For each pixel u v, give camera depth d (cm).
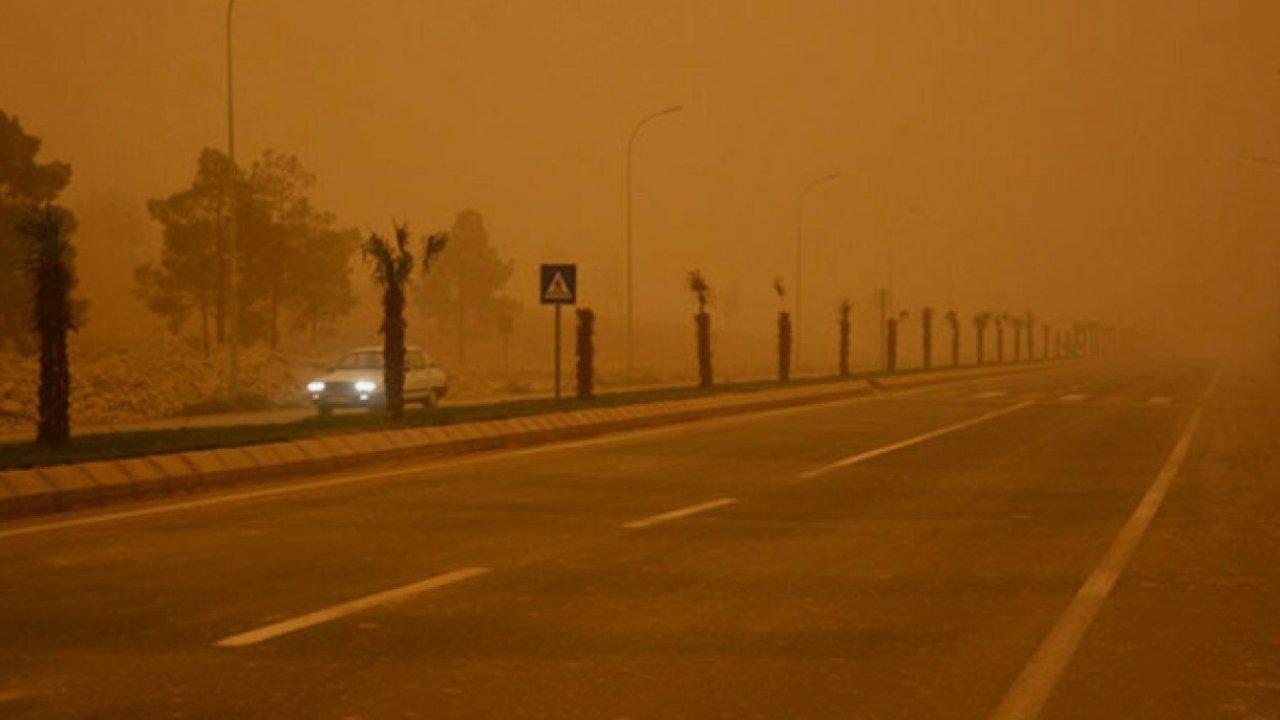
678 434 2592
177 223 5538
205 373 4362
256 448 1731
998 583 994
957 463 1977
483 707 638
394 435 2025
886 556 1117
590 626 830
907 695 667
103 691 663
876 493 1586
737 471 1844
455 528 1267
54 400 1875
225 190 5531
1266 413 3316
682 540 1199
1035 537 1236
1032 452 2177
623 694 664
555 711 632
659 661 737
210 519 1323
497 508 1424
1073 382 5716
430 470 1845
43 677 691
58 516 1342
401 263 2492
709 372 4116
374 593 934
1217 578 1021
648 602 909
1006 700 659
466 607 887
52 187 4756
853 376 5344
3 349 5019
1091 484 1698
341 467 1855
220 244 5544
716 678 699
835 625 838
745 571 1038
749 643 784
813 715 629
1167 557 1122
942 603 914
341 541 1180
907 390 4909
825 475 1795
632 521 1325
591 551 1132
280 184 5844
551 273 2948
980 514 1399
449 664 725
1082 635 813
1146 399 4088
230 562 1063
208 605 888
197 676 695
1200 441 2416
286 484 1655
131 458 1548
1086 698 665
